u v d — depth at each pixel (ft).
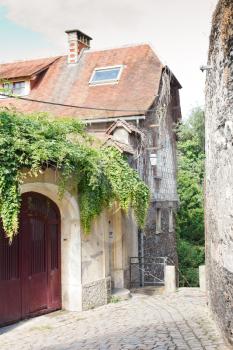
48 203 40.81
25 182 36.27
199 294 49.32
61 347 28.40
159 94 66.49
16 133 34.47
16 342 31.07
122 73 69.41
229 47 23.21
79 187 41.32
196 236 88.07
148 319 35.35
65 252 41.68
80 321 36.86
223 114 25.73
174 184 77.97
